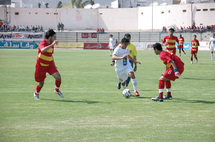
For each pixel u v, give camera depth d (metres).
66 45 73.12
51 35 12.03
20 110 10.73
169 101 12.55
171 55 11.96
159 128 8.51
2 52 54.22
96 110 10.75
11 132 8.12
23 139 7.54
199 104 11.92
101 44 70.94
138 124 8.91
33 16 108.12
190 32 84.44
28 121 9.22
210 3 92.38
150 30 102.19
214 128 8.52
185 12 95.69
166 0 117.94
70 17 110.50
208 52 57.62
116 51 13.48
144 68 27.97
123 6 116.19
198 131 8.23
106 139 7.54
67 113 10.28
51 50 12.20
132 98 13.23
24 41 72.88
